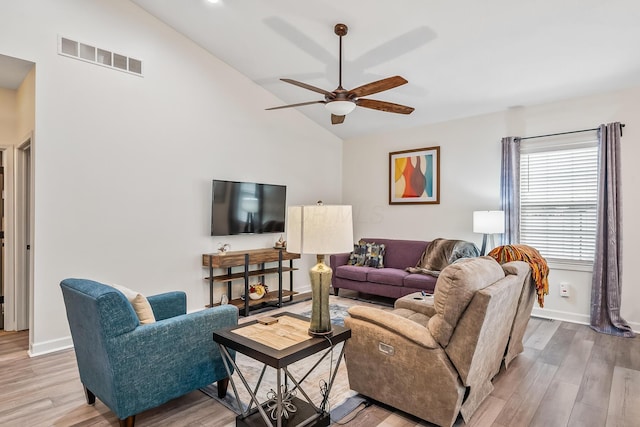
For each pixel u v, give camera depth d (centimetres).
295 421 206
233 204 466
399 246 528
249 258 445
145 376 202
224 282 466
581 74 370
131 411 198
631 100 382
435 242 488
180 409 231
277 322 229
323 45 386
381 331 225
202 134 440
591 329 387
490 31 325
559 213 429
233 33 402
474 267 209
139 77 384
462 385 204
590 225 408
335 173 630
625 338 359
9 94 382
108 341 190
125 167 374
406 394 219
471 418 219
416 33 344
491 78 399
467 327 197
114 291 193
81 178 343
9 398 244
